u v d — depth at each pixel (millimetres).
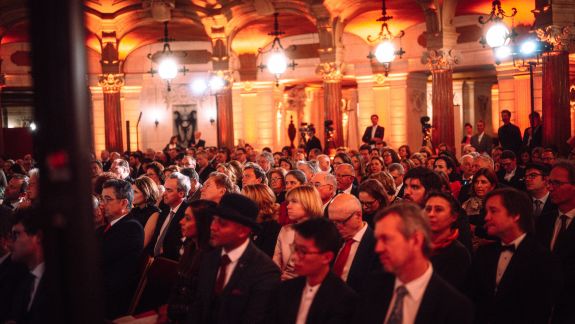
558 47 12820
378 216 3285
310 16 18969
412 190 6020
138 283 6199
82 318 1819
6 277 5621
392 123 23719
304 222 3834
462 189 8844
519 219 4480
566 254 5402
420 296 3262
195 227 5277
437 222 4605
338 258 5215
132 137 27391
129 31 21625
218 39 20453
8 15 19609
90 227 1824
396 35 23156
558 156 12250
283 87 28547
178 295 5145
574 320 5199
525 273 4383
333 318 3750
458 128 21578
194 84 24828
